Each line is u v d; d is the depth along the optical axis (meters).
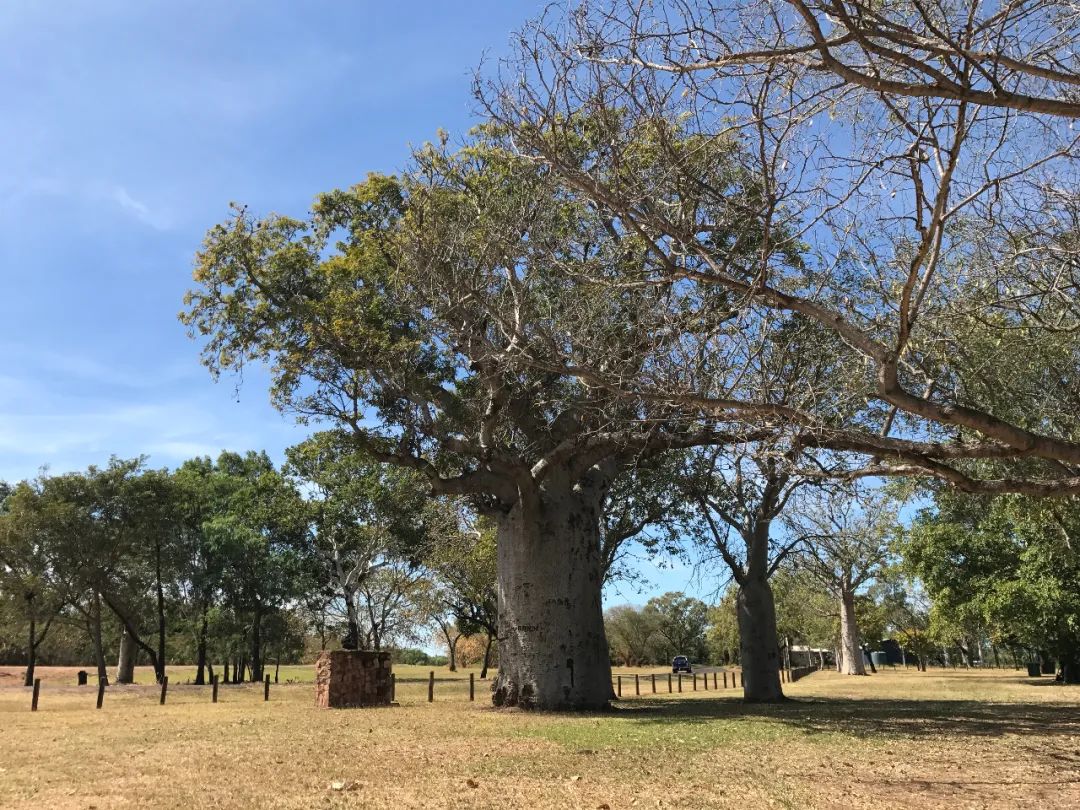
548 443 19.72
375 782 9.26
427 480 20.64
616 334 10.86
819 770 10.16
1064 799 8.25
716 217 9.49
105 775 9.81
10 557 41.69
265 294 19.09
